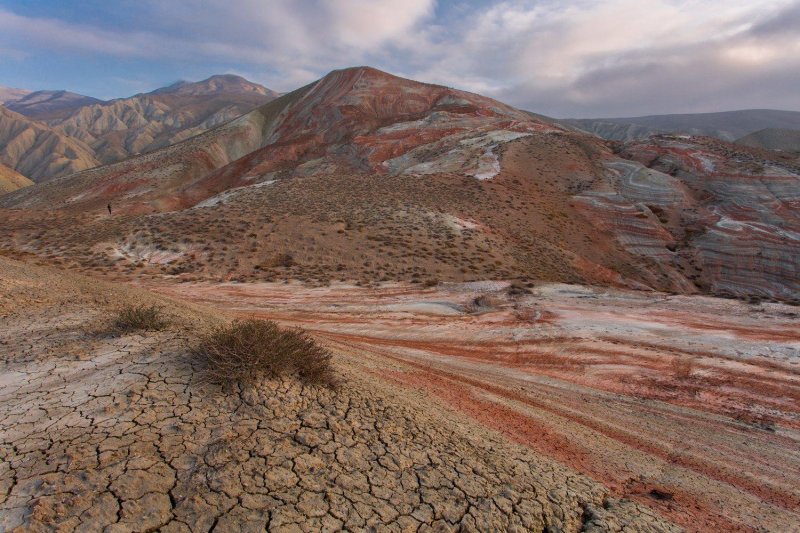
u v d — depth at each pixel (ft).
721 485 25.72
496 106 413.18
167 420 16.35
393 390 27.84
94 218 157.99
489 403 34.60
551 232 154.92
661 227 169.58
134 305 31.07
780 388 42.37
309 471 15.53
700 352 52.31
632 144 254.06
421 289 87.56
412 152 264.11
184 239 109.81
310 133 375.86
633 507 19.84
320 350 23.65
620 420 35.94
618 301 79.30
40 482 12.80
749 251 150.51
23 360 20.49
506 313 71.97
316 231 116.57
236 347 19.95
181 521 12.47
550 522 16.90
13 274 36.01
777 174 185.06
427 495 16.06
